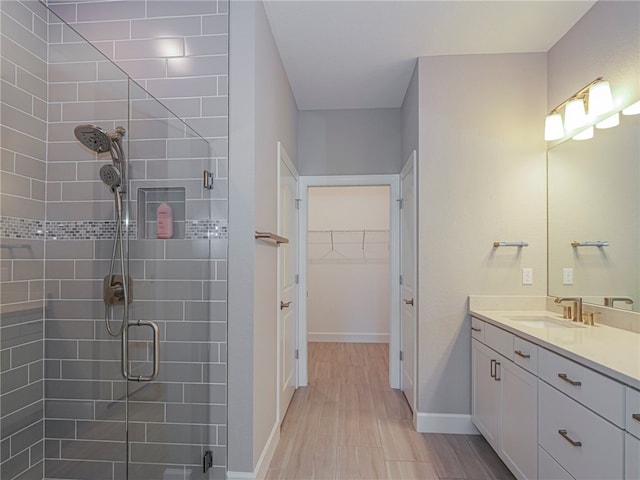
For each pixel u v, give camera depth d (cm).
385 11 213
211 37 196
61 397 184
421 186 259
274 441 231
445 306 257
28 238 183
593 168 207
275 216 246
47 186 186
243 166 192
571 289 226
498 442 210
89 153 186
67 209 186
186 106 196
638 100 176
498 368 210
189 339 188
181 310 187
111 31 201
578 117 211
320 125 357
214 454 189
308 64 273
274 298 241
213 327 190
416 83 270
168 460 183
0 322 176
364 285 527
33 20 185
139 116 186
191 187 189
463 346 255
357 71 284
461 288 256
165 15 199
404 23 224
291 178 314
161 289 185
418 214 261
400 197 346
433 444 239
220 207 192
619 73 188
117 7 201
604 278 198
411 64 272
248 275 190
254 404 189
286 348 288
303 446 237
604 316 198
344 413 287
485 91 257
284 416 280
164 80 197
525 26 226
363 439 246
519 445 185
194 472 186
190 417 187
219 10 196
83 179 186
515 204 254
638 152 174
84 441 183
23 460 181
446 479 202
